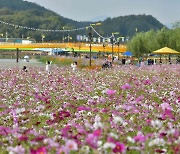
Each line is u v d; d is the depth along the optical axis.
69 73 35.84
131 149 6.50
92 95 17.25
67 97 16.62
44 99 14.30
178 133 7.20
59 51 173.12
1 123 10.03
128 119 10.03
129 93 17.58
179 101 12.70
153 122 7.75
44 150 5.37
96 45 155.38
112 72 38.12
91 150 6.05
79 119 10.27
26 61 103.50
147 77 29.47
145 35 106.19
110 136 6.80
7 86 22.50
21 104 14.62
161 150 6.50
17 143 7.22
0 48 168.62
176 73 36.78
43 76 31.81
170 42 86.62
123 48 148.38
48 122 9.41
